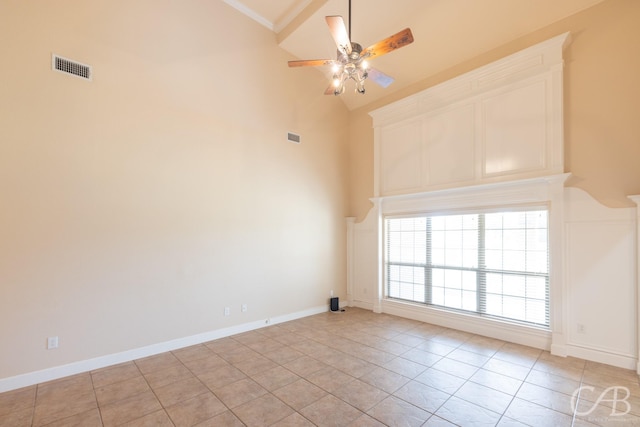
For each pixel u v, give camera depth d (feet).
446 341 12.74
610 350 10.25
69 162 10.07
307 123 17.52
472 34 13.32
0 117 8.97
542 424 7.20
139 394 8.70
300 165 17.10
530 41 12.33
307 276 17.17
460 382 9.23
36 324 9.37
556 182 11.28
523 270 12.61
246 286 14.51
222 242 13.74
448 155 14.70
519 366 10.27
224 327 13.64
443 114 14.93
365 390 8.82
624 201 10.15
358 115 19.36
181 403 8.22
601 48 10.71
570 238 11.11
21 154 9.27
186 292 12.57
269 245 15.49
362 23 14.19
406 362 10.68
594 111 10.80
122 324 10.96
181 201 12.56
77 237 10.16
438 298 15.47
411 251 16.65
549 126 11.58
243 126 14.73
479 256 13.96
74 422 7.42
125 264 11.10
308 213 17.39
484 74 13.42
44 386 9.15
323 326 15.01
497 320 13.08
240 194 14.47
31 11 9.53
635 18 10.11
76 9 10.33
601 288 10.46
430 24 13.69
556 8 11.35
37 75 9.57
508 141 12.69
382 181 17.74
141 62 11.71
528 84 12.17
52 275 9.68
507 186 12.76
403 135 16.66
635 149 10.00
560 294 11.16
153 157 11.89
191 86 13.04
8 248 9.00
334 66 10.17
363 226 18.78
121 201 11.08
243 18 14.80
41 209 9.54
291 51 16.56
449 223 15.11
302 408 7.95
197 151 13.11
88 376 9.79
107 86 10.90
